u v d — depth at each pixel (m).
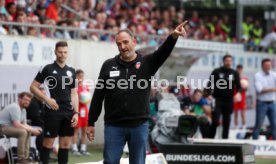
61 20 46.84
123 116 24.11
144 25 57.69
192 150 32.88
